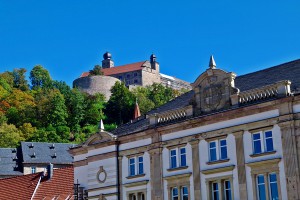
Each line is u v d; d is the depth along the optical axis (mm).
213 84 44094
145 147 48375
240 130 41688
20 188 64938
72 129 148500
